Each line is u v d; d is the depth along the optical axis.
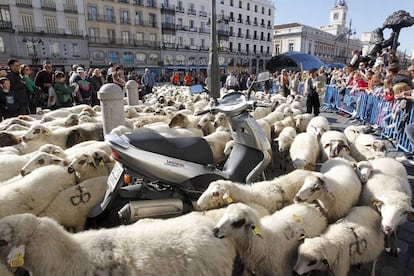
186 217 2.61
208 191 3.22
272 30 75.31
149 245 2.27
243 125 4.05
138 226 2.48
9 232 2.07
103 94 5.82
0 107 7.43
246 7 67.38
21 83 8.00
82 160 3.80
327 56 81.88
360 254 2.95
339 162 4.44
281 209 3.50
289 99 13.36
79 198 3.45
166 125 6.65
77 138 5.89
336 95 13.97
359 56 16.42
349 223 3.11
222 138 5.75
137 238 2.32
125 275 2.14
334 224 3.18
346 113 12.75
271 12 74.06
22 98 8.02
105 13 45.00
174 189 3.43
